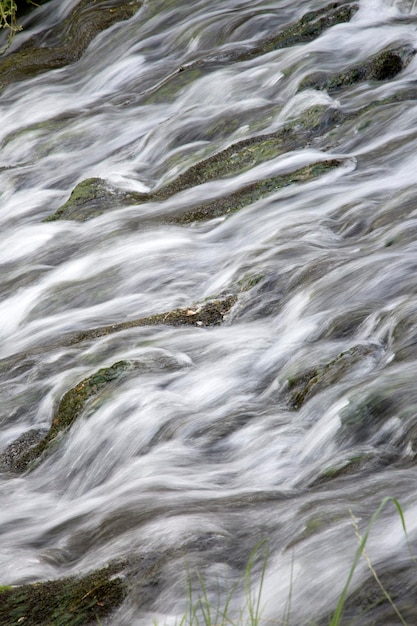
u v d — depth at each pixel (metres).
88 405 13.10
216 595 7.55
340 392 10.88
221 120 26.06
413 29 27.39
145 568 8.19
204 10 36.62
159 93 30.81
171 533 8.60
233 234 19.00
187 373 13.38
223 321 15.09
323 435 10.34
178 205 21.55
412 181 18.95
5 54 42.84
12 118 34.84
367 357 11.66
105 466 12.21
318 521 8.11
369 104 23.56
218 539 8.35
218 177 22.42
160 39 36.56
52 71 38.75
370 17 29.45
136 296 17.50
